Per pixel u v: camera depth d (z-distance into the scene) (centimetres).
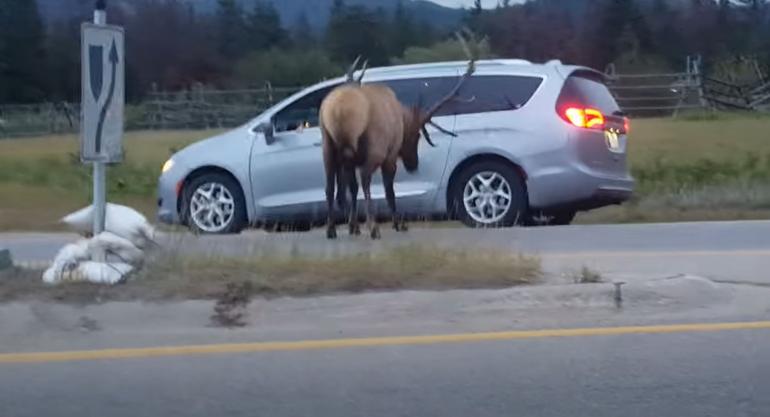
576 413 618
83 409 627
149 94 4556
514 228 1235
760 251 1048
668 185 1939
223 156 1316
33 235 1354
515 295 804
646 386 661
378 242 1027
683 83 3972
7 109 4500
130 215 891
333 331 771
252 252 901
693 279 837
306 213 1291
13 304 771
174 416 615
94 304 775
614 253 1038
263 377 679
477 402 635
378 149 1141
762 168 2139
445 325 783
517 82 1266
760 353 721
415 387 660
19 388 661
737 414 616
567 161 1238
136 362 706
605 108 1302
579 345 739
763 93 4191
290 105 1312
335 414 617
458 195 1261
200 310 779
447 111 1271
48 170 2489
